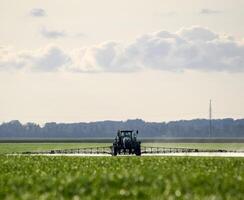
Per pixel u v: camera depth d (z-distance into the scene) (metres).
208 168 106.88
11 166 121.12
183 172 95.75
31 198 68.88
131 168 107.31
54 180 83.62
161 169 103.19
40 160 141.75
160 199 67.12
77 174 91.88
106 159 140.75
